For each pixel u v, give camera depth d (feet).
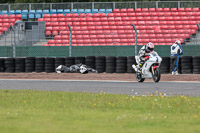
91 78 241.76
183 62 264.52
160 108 115.75
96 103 124.36
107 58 276.41
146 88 174.91
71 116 98.89
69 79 235.61
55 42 391.65
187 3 458.09
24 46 340.39
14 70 281.74
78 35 407.44
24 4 490.90
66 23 432.66
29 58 282.56
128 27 422.00
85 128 81.82
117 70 273.75
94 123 88.48
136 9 452.35
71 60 281.33
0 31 425.69
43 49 339.77
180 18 439.22
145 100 131.75
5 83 205.77
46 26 430.20
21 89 173.58
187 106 119.44
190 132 80.18
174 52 256.93
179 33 411.13
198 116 103.14
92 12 461.37
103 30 418.92
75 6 470.39
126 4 463.01
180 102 127.13
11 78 244.22
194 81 213.05
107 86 185.37
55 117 97.09
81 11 466.29
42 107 116.16
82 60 281.74
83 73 272.31
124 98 136.15
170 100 131.85
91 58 280.31
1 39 398.01
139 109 114.93
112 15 445.37
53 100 130.72
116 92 160.76
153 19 438.40
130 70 270.67
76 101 127.95
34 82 211.61
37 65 282.56
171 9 453.17
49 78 244.01
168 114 106.32
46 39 389.60
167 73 265.54
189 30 415.64
